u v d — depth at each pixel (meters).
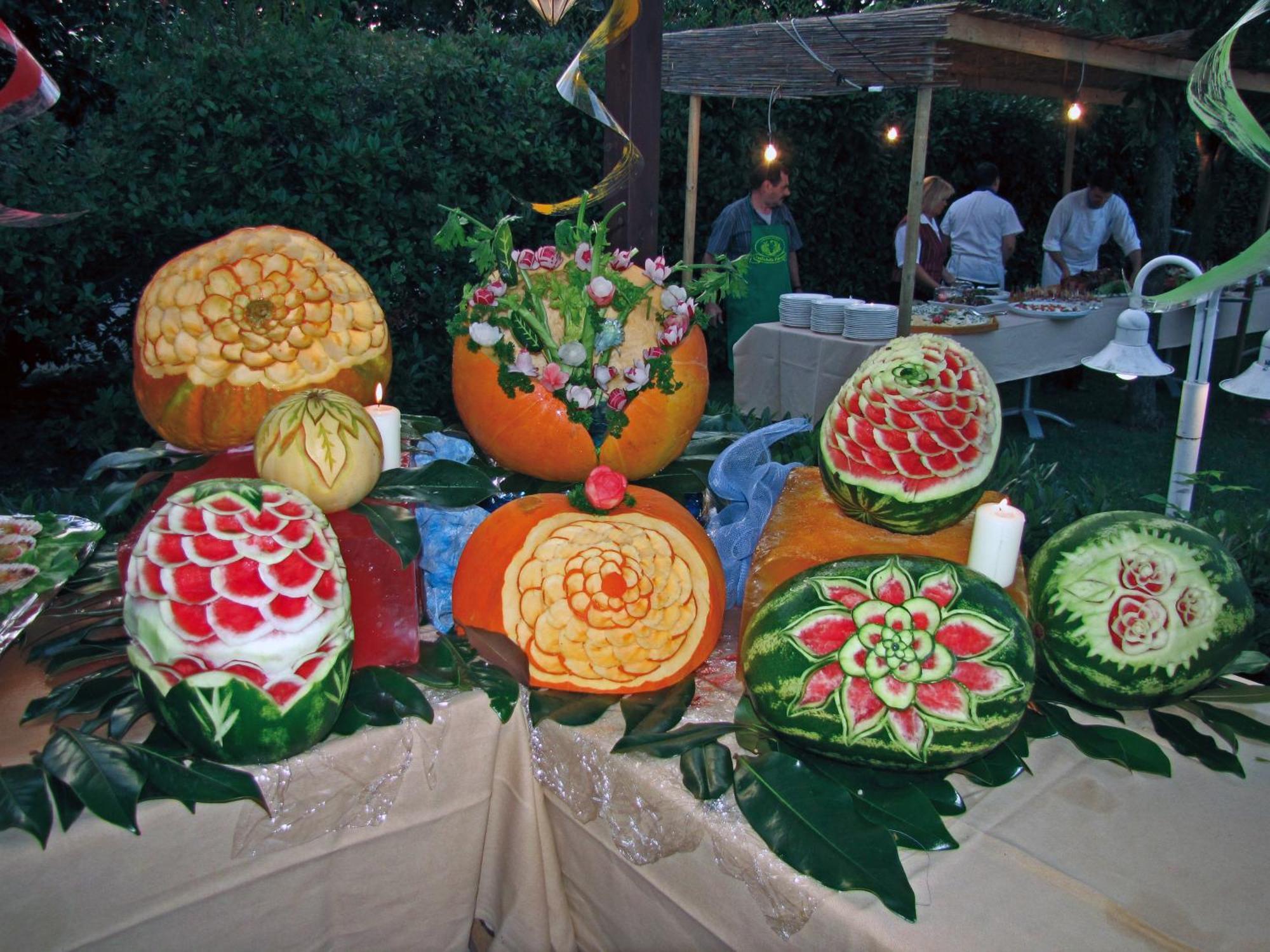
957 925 0.94
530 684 1.28
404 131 4.70
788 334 4.46
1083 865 1.02
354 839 1.21
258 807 1.12
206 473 1.38
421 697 1.24
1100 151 8.45
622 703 1.27
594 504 1.32
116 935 1.07
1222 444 5.83
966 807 1.11
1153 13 5.34
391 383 4.76
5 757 1.12
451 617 1.43
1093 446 5.68
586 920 1.35
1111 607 1.23
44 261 3.84
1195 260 6.41
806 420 1.59
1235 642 1.24
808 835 1.03
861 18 3.76
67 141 4.45
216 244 1.44
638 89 2.18
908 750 1.09
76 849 1.02
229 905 1.14
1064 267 6.03
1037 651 1.30
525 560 1.30
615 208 1.54
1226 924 0.94
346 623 1.15
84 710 1.19
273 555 1.10
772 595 1.22
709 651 1.35
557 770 1.27
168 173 4.05
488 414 1.51
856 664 1.11
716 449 1.83
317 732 1.12
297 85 4.17
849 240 7.55
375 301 1.52
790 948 1.02
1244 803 1.13
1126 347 2.16
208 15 4.25
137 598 1.09
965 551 1.35
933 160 7.83
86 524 1.43
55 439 4.59
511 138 4.90
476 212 4.91
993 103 7.91
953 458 1.28
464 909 1.37
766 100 6.46
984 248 6.00
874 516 1.33
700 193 6.43
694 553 1.36
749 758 1.14
